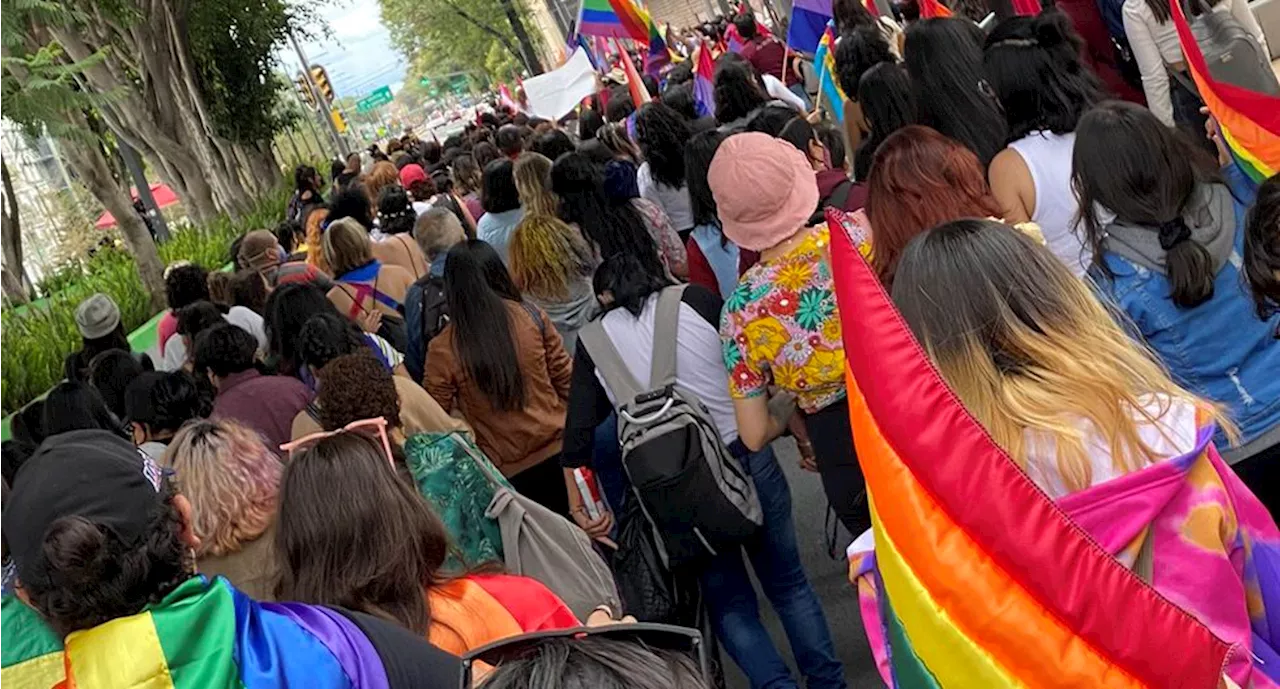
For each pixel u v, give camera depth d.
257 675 2.27
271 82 32.97
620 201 5.36
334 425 3.94
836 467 4.11
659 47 17.72
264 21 31.64
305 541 2.89
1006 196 4.32
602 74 22.77
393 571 2.88
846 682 4.78
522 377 5.21
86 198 31.20
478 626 2.92
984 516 2.13
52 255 30.95
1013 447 2.28
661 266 4.86
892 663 2.34
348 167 17.97
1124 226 3.32
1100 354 2.29
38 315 15.75
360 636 2.41
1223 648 2.07
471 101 101.19
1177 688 2.07
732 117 7.75
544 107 19.08
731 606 4.39
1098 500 2.18
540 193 7.12
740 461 4.41
